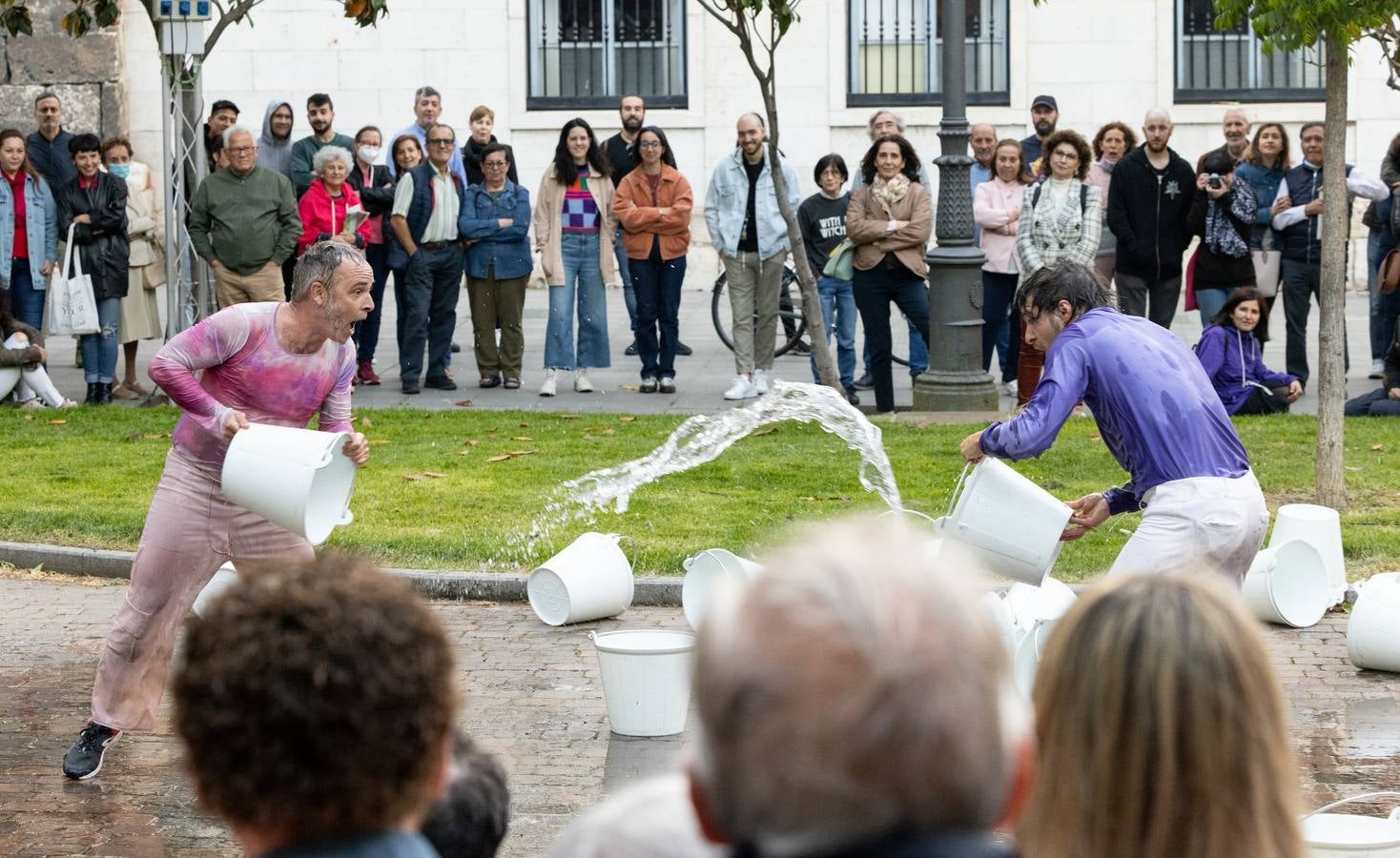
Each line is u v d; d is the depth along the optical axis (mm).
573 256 12992
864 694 1471
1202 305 12820
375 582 1952
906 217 12016
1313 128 12773
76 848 5145
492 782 2492
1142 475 5500
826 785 1481
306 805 1833
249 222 12477
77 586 8391
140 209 13453
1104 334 5516
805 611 1499
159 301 15062
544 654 7320
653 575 8188
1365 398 11984
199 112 12930
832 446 10984
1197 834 2049
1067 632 2166
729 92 20094
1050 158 11914
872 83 20172
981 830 1526
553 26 20312
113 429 11586
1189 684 2057
